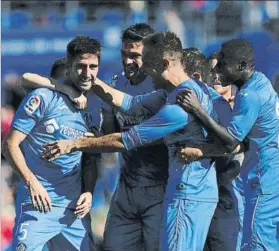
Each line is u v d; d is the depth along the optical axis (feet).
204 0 117.08
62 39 117.91
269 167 73.46
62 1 122.62
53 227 74.64
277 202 73.87
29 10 122.01
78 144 70.18
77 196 75.77
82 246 76.18
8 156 73.10
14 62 117.70
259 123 72.74
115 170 101.96
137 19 120.37
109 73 111.65
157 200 77.51
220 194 78.43
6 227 104.99
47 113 73.31
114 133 72.23
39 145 73.92
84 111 74.84
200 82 73.15
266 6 114.32
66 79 74.84
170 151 71.36
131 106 76.07
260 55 103.04
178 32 116.37
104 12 121.80
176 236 69.77
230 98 84.12
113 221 79.51
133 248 79.36
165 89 71.51
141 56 74.33
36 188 72.64
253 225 73.67
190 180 70.08
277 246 74.59
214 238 79.20
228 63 73.41
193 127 69.56
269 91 73.00
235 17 114.01
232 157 76.64
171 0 119.24
